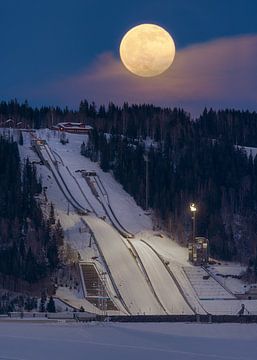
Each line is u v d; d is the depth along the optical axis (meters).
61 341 131.00
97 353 121.38
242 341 137.12
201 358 120.31
